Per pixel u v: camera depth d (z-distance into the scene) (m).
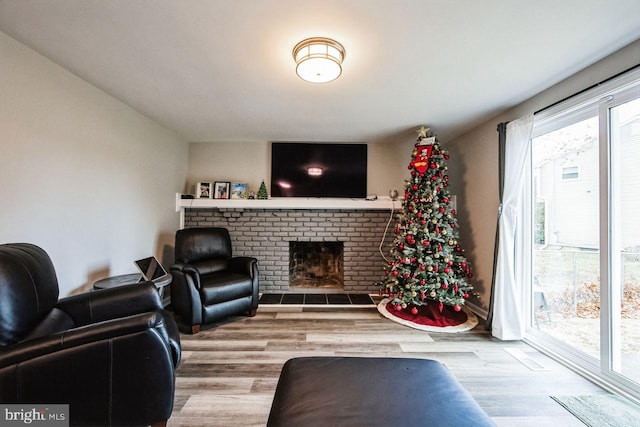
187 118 3.21
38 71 1.90
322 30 1.64
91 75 2.21
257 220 4.20
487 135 3.13
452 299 2.97
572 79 2.13
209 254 3.44
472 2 1.40
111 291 1.86
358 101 2.66
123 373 1.34
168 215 3.70
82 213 2.28
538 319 2.56
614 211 1.87
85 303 1.75
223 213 4.17
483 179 3.19
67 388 1.27
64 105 2.10
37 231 1.90
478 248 3.27
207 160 4.27
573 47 1.78
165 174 3.61
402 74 2.14
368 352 2.37
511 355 2.33
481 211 3.21
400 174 4.29
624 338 1.84
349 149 4.21
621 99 1.80
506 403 1.74
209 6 1.44
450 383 1.26
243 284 3.07
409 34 1.66
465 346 2.49
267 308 3.49
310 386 1.22
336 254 4.57
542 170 2.51
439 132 3.55
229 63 2.01
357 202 4.09
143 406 1.37
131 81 2.30
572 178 2.22
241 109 2.91
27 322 1.31
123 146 2.78
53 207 2.02
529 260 2.62
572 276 2.23
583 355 2.09
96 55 1.93
